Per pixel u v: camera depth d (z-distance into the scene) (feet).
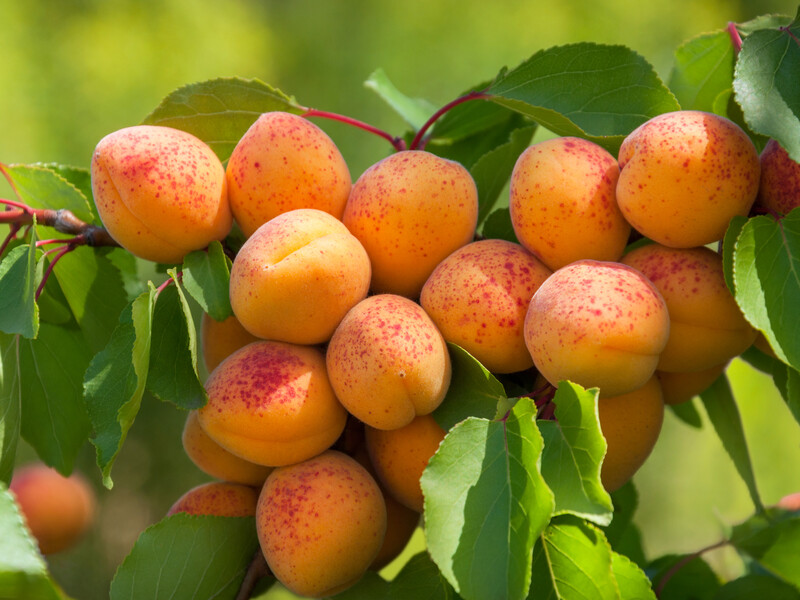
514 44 8.16
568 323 2.14
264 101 2.44
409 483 2.27
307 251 2.20
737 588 2.49
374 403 2.20
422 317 2.22
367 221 2.28
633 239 2.31
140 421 7.32
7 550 2.08
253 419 2.21
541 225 2.23
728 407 2.50
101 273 2.52
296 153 2.30
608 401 2.25
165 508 7.34
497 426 2.16
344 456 2.28
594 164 2.24
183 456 7.39
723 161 2.18
